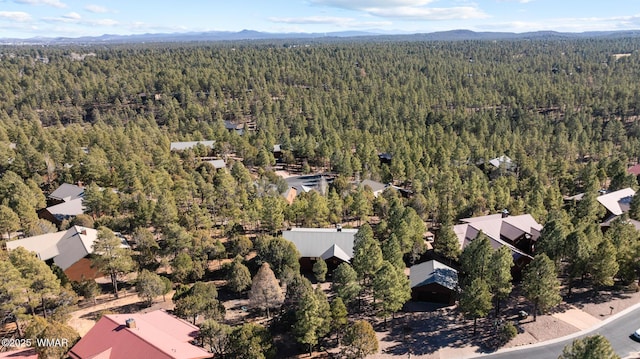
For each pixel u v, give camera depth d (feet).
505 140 549.95
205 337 165.27
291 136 637.71
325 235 258.57
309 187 428.15
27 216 288.71
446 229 245.24
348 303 213.46
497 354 174.81
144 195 320.29
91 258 226.38
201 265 234.58
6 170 387.34
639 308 201.67
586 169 411.95
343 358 171.83
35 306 183.93
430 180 406.41
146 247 248.32
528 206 312.71
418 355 175.22
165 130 640.17
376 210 326.24
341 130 617.21
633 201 302.04
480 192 355.36
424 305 211.82
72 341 160.66
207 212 304.91
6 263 170.40
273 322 194.59
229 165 497.87
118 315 170.09
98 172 382.63
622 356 170.30
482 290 179.32
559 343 179.32
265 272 192.75
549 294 184.75
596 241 226.79
